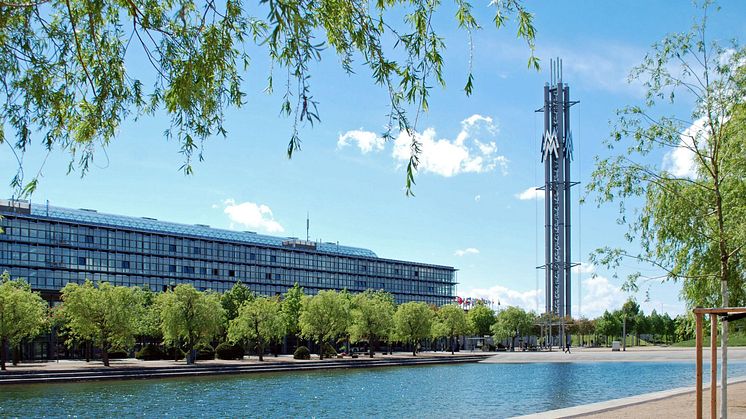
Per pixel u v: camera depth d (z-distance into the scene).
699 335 21.27
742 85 24.81
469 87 10.53
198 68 10.10
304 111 9.39
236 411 47.06
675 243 26.03
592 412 28.31
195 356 98.50
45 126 11.33
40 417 43.41
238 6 10.11
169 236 156.75
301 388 64.62
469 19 10.55
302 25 8.68
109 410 47.09
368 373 88.62
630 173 25.50
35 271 130.62
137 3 10.71
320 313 111.50
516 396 56.56
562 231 189.25
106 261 143.62
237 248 171.62
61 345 121.44
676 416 27.05
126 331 83.06
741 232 23.41
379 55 10.03
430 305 177.25
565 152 190.62
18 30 10.77
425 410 47.28
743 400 33.44
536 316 173.62
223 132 11.49
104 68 11.26
